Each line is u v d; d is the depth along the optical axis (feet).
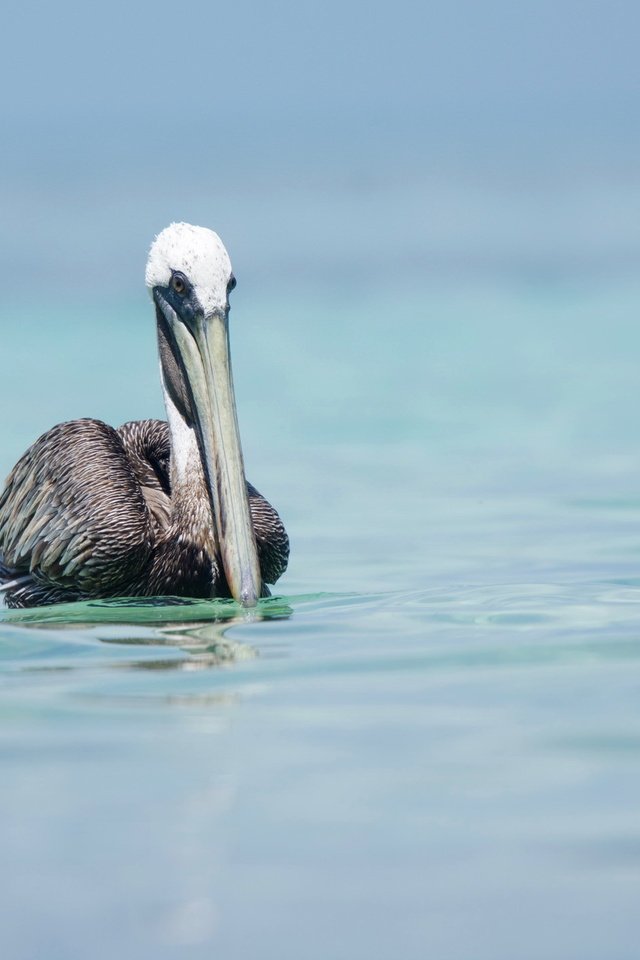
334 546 48.06
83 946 18.31
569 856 20.59
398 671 30.40
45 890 19.85
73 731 26.37
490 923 18.74
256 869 20.39
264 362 95.76
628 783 23.21
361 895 19.54
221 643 33.58
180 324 41.22
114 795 23.08
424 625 35.19
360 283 142.61
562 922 18.74
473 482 59.47
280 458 65.31
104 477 41.29
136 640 34.14
